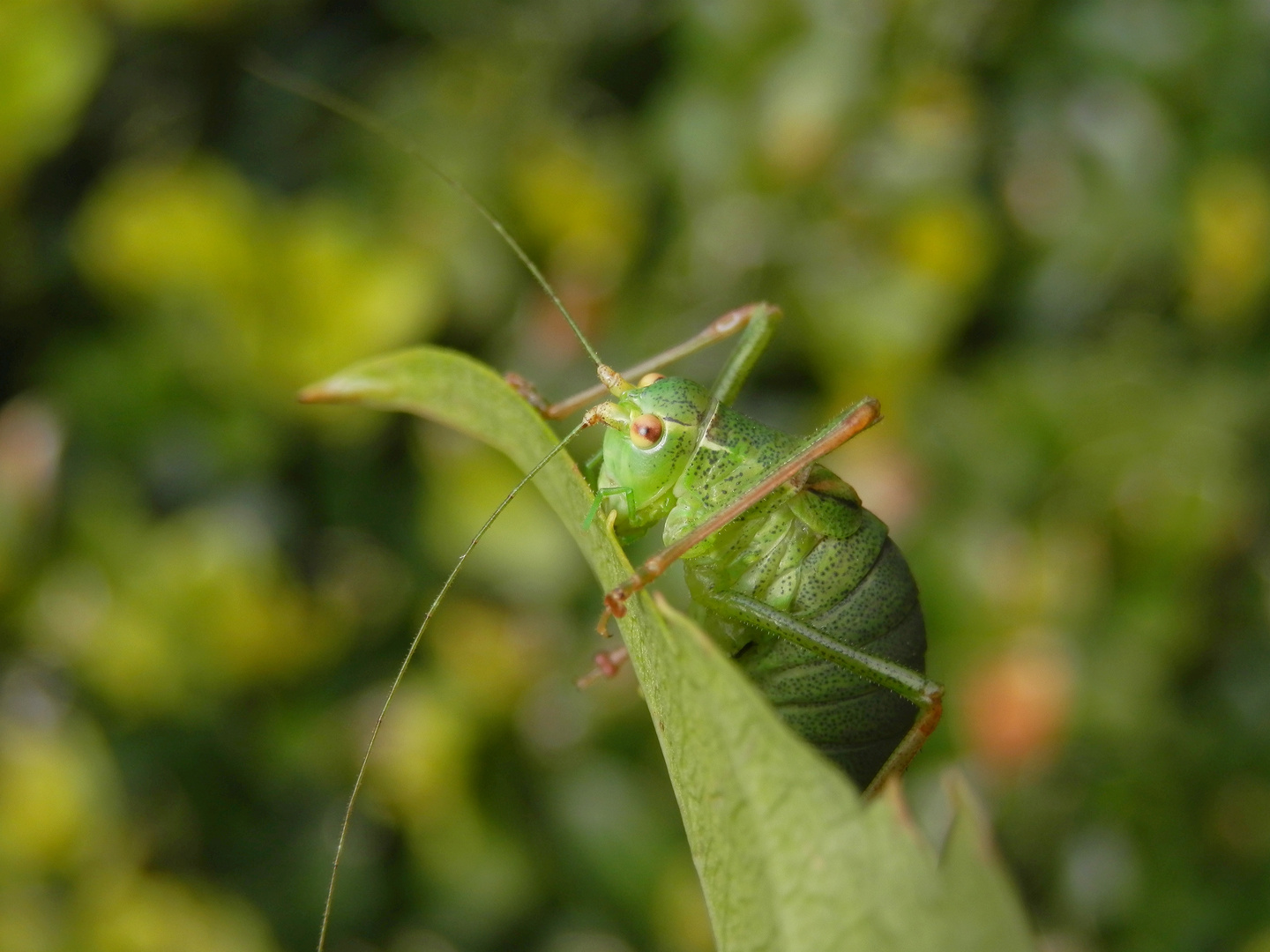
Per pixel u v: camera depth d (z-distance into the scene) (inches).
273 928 4.0
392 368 2.8
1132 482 4.2
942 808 4.1
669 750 2.5
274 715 4.0
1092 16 4.4
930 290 4.2
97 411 4.0
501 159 4.2
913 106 4.3
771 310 3.2
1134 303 4.4
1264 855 4.3
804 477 3.1
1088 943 4.3
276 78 3.3
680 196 4.3
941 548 4.2
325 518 4.1
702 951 4.1
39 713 4.0
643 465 3.1
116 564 4.0
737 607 3.1
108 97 4.2
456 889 4.1
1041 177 4.4
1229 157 4.4
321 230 4.0
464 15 4.3
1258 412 4.4
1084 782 4.3
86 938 3.9
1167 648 4.2
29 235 4.1
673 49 4.4
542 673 4.1
